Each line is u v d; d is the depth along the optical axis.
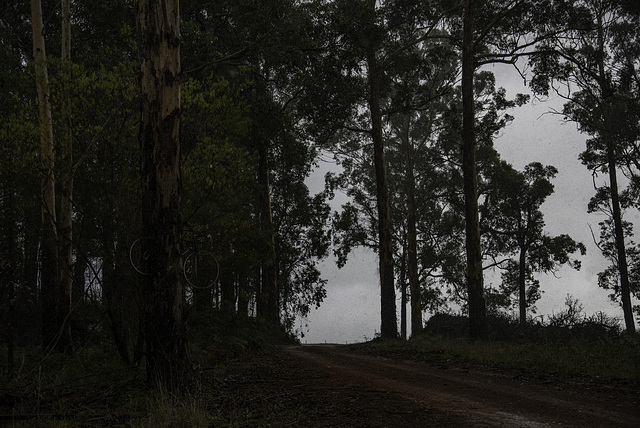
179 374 8.40
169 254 8.62
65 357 11.77
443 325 31.00
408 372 11.49
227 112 13.12
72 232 14.31
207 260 13.66
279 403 7.51
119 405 7.60
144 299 8.64
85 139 12.02
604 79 27.30
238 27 21.44
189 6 22.42
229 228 14.06
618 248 36.53
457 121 30.59
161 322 8.51
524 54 23.14
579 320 20.08
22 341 14.20
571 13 23.38
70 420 6.69
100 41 21.30
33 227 13.43
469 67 21.95
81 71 12.03
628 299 35.72
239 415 6.82
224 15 22.36
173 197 8.73
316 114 26.66
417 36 31.09
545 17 23.47
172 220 8.68
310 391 8.51
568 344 14.49
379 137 27.11
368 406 7.30
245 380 9.63
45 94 12.01
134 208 10.99
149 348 8.55
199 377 8.73
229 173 13.14
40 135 11.87
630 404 7.52
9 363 9.79
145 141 8.76
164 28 8.82
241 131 13.84
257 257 20.70
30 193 12.31
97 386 8.87
